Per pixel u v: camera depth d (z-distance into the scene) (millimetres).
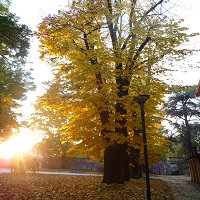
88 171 35188
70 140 13172
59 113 12664
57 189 10641
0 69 14398
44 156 40406
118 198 8930
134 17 12398
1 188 10383
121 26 13625
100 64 10938
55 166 40156
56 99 12000
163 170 39969
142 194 10117
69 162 39594
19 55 12023
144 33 11930
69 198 8664
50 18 11805
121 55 11461
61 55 12633
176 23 11680
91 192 9820
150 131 14461
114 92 10977
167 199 10055
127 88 11852
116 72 11359
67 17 11727
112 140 10750
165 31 11828
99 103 10562
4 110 22641
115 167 11898
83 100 10320
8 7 11688
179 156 45312
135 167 18719
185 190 14062
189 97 39188
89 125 11406
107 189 10484
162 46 11484
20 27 9891
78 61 11039
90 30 12344
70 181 14344
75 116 13289
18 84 16891
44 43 12148
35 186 11547
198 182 18984
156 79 11398
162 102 12367
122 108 11883
